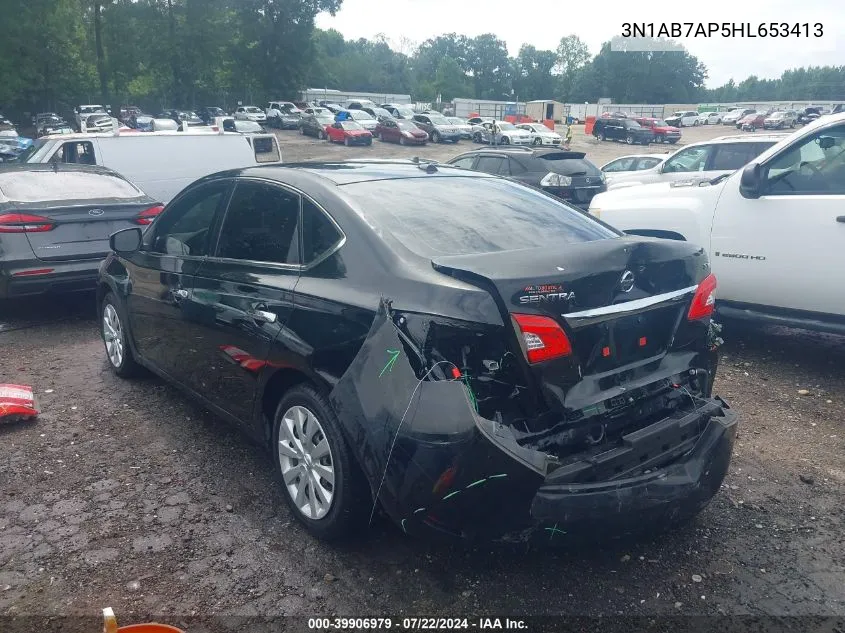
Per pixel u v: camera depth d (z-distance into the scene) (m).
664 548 3.19
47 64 53.84
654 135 49.81
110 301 5.29
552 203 3.93
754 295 5.68
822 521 3.42
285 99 73.50
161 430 4.45
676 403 3.14
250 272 3.63
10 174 7.17
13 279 6.48
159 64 61.72
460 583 2.95
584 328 2.75
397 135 43.06
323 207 3.38
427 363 2.64
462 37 144.12
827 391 5.17
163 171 10.81
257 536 3.28
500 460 2.50
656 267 3.04
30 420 4.62
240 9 69.81
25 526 3.37
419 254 2.98
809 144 5.29
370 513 3.03
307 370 3.11
